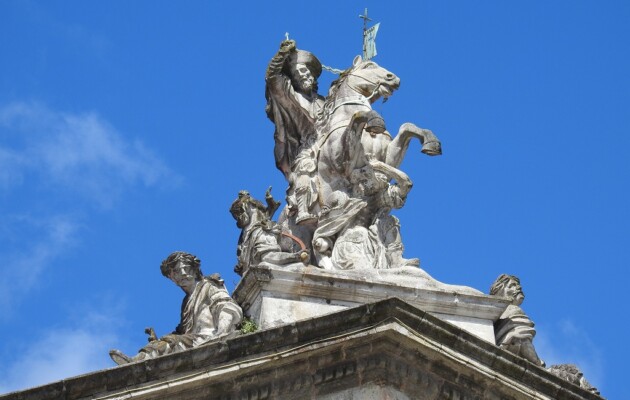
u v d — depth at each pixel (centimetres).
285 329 3231
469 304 3509
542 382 3356
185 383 3177
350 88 3800
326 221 3625
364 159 3675
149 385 3166
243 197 3644
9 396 3112
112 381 3150
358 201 3641
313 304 3438
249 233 3562
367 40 3931
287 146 3812
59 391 3130
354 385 3278
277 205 3681
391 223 3669
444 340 3316
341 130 3703
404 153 3750
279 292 3438
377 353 3288
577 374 3475
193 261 3516
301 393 3253
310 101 3816
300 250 3534
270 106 3838
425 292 3494
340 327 3262
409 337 3281
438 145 3722
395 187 3688
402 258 3622
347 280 3459
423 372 3309
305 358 3244
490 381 3328
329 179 3691
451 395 3316
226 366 3200
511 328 3506
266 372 3225
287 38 3856
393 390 3291
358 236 3603
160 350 3319
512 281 3575
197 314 3431
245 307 3462
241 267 3594
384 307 3281
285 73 3834
